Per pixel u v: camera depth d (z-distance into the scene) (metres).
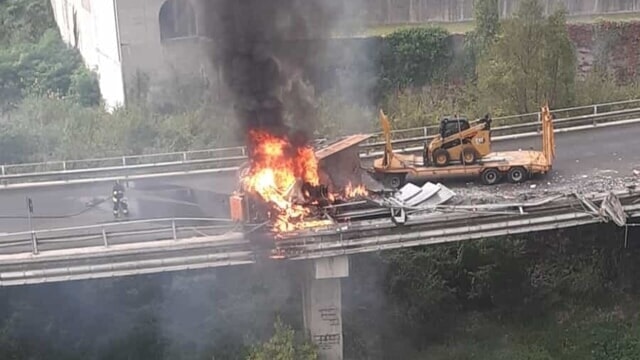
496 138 31.69
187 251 22.88
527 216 24.23
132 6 41.47
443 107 41.94
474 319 29.61
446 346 28.55
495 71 37.06
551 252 30.53
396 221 23.48
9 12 58.78
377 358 27.70
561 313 29.66
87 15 48.06
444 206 24.06
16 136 38.19
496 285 29.89
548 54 36.50
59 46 52.69
